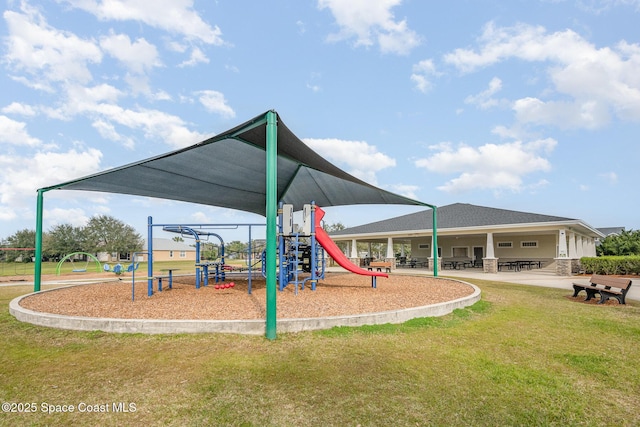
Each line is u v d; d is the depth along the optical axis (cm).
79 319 451
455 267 2075
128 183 810
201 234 922
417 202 1115
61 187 805
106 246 4238
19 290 1045
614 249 2347
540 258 1945
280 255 808
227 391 272
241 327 423
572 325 503
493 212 1881
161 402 256
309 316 489
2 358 353
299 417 234
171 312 528
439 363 335
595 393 276
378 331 440
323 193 1123
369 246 2655
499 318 543
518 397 266
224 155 733
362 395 266
